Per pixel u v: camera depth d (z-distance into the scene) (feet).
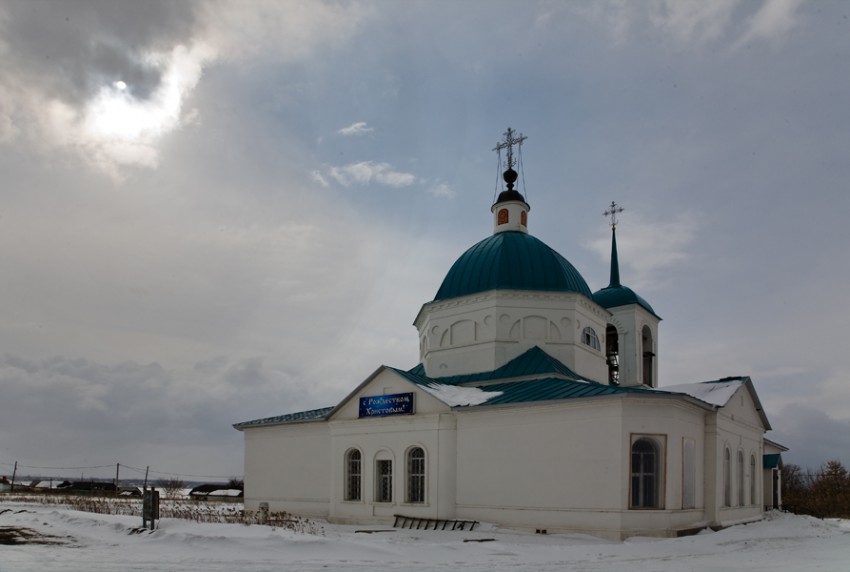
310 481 116.37
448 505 95.50
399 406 102.27
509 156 136.36
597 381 120.06
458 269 122.31
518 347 111.65
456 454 96.12
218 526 70.23
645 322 146.00
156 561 53.47
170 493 187.01
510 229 129.59
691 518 88.53
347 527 97.09
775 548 73.05
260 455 124.88
